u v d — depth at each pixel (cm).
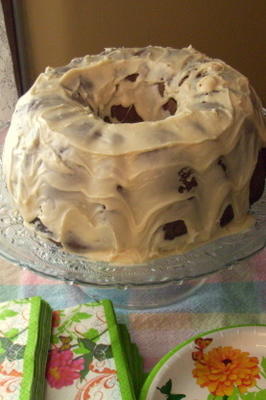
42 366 48
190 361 49
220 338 50
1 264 62
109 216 52
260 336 50
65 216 53
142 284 50
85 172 52
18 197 56
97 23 88
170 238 53
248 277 60
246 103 56
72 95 58
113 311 53
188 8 85
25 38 91
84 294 59
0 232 56
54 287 59
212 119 53
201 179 53
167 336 54
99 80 61
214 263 52
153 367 50
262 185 59
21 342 50
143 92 63
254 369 48
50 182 53
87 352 49
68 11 87
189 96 57
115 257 53
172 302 58
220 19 86
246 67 91
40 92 58
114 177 51
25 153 55
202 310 57
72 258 54
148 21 87
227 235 56
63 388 47
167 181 51
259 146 58
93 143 52
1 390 46
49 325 52
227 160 54
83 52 91
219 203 54
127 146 51
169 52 64
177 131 52
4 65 89
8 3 85
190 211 53
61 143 52
